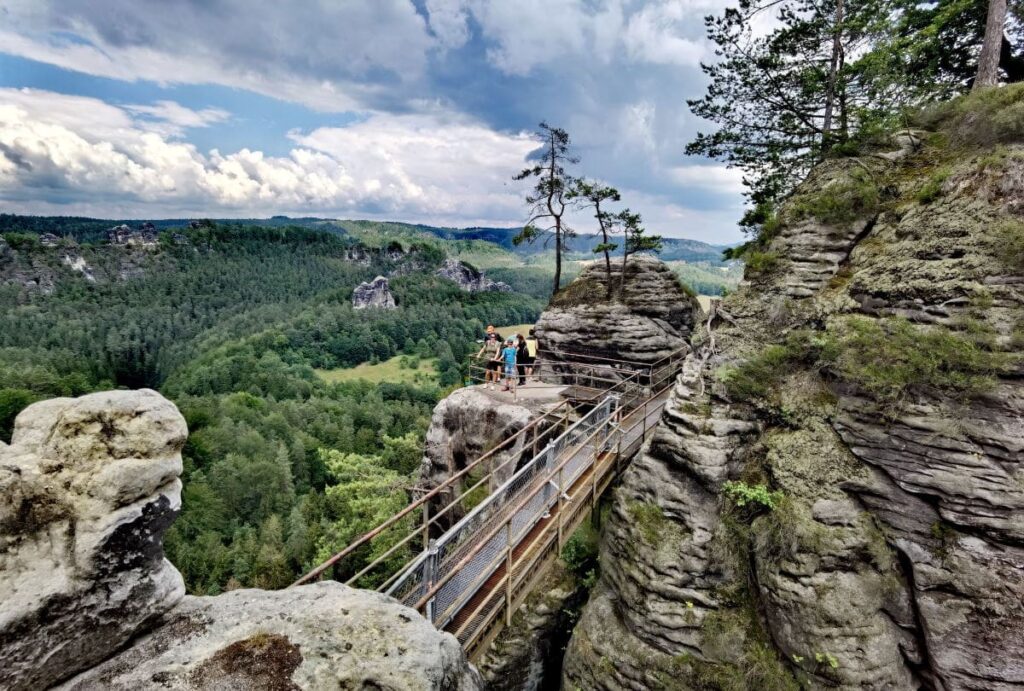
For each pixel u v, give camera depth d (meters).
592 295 22.39
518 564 8.52
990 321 8.09
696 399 11.31
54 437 3.27
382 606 4.19
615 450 13.35
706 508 10.23
